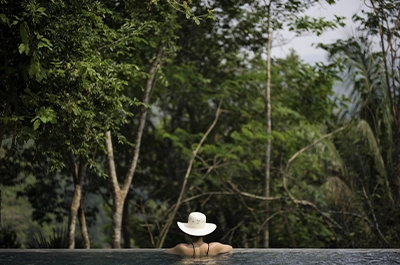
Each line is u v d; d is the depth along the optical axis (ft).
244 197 64.85
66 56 31.91
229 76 69.05
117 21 44.65
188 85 64.13
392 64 50.19
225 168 62.49
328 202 55.62
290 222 63.82
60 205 66.23
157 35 48.24
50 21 30.25
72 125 32.99
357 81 54.90
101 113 34.94
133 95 65.05
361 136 54.39
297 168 64.90
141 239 76.02
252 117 68.39
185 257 26.71
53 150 35.60
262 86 69.26
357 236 52.75
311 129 67.21
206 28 62.95
